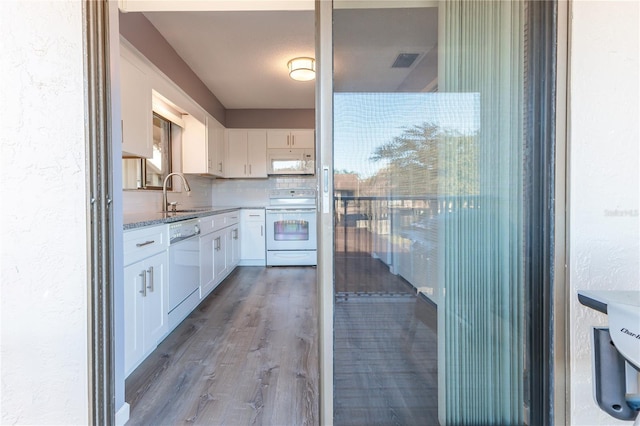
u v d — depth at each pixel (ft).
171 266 7.63
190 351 6.94
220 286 12.12
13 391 3.64
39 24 3.53
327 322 3.97
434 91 3.92
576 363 3.85
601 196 3.78
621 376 2.92
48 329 3.70
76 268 3.74
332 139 3.88
